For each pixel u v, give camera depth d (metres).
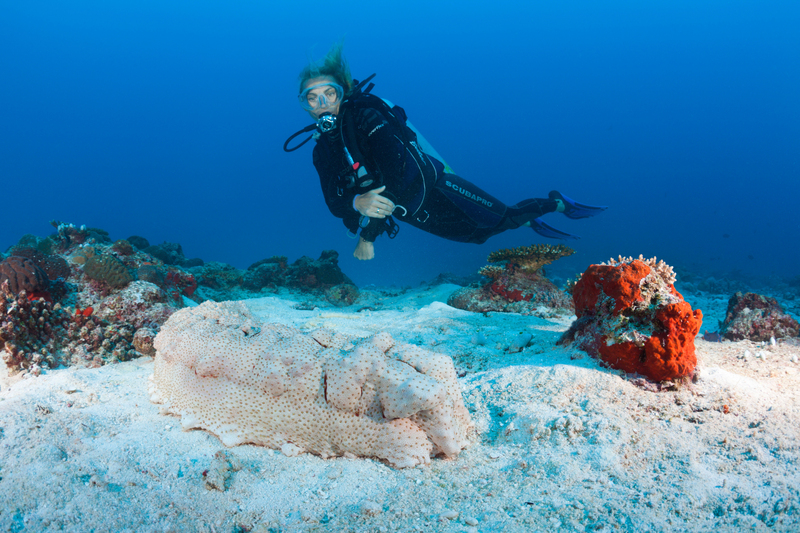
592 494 2.26
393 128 5.10
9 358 3.77
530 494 2.31
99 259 5.26
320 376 2.76
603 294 3.61
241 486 2.37
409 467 2.59
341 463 2.64
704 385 3.22
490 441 2.94
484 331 5.29
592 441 2.69
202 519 2.11
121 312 5.02
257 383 2.82
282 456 2.71
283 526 2.11
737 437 2.66
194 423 2.91
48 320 4.21
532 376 3.56
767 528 1.93
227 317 3.59
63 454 2.46
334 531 2.07
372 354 2.75
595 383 3.31
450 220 6.16
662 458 2.52
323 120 4.89
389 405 2.63
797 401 3.05
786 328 4.48
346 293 9.33
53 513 2.00
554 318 6.48
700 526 1.99
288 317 6.92
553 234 7.60
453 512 2.19
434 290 9.90
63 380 3.59
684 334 3.21
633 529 1.98
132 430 2.88
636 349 3.32
